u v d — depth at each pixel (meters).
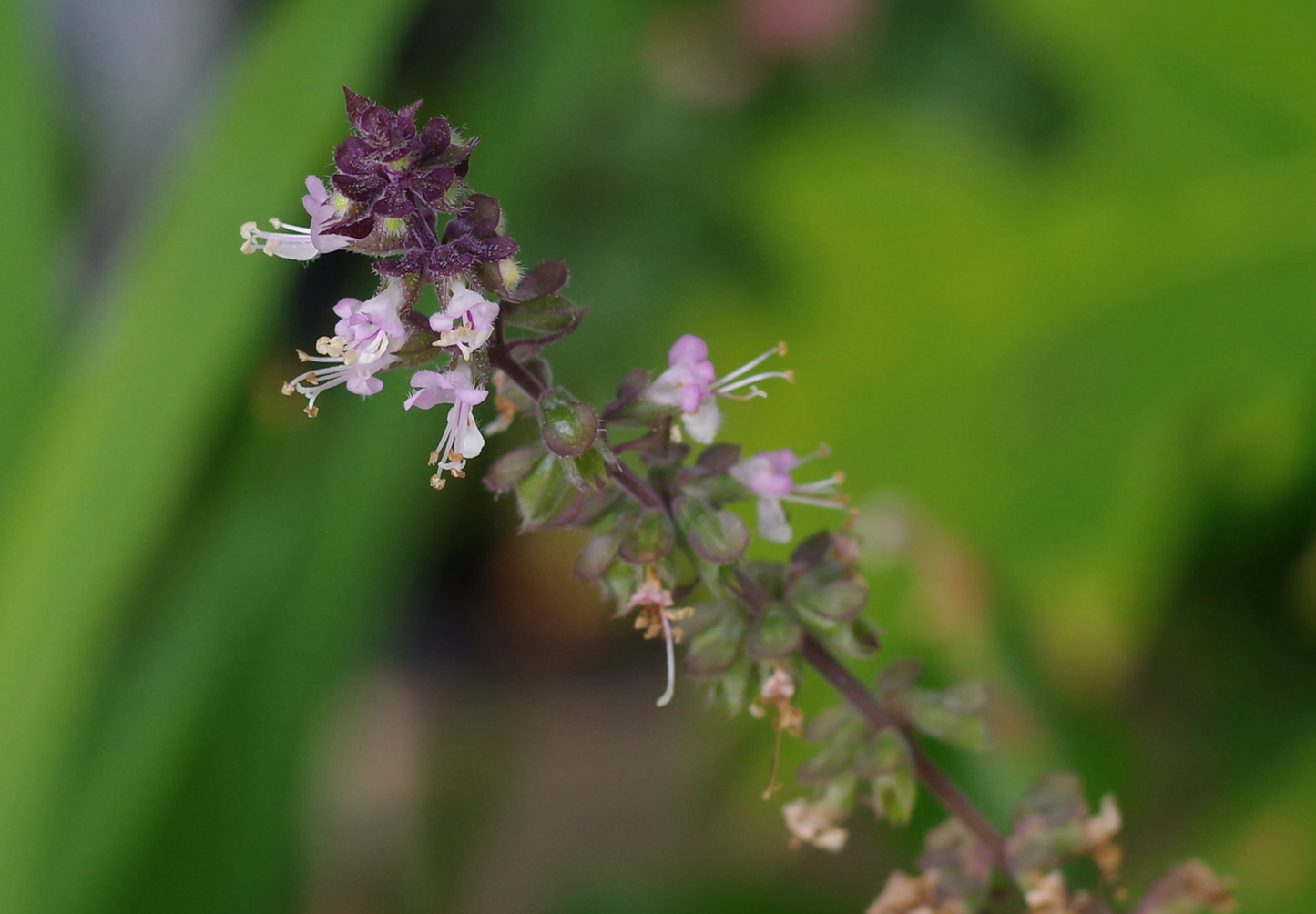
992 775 0.35
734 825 0.50
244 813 0.35
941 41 0.51
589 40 0.42
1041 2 0.38
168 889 0.35
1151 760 0.43
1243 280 0.36
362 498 0.36
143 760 0.34
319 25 0.34
